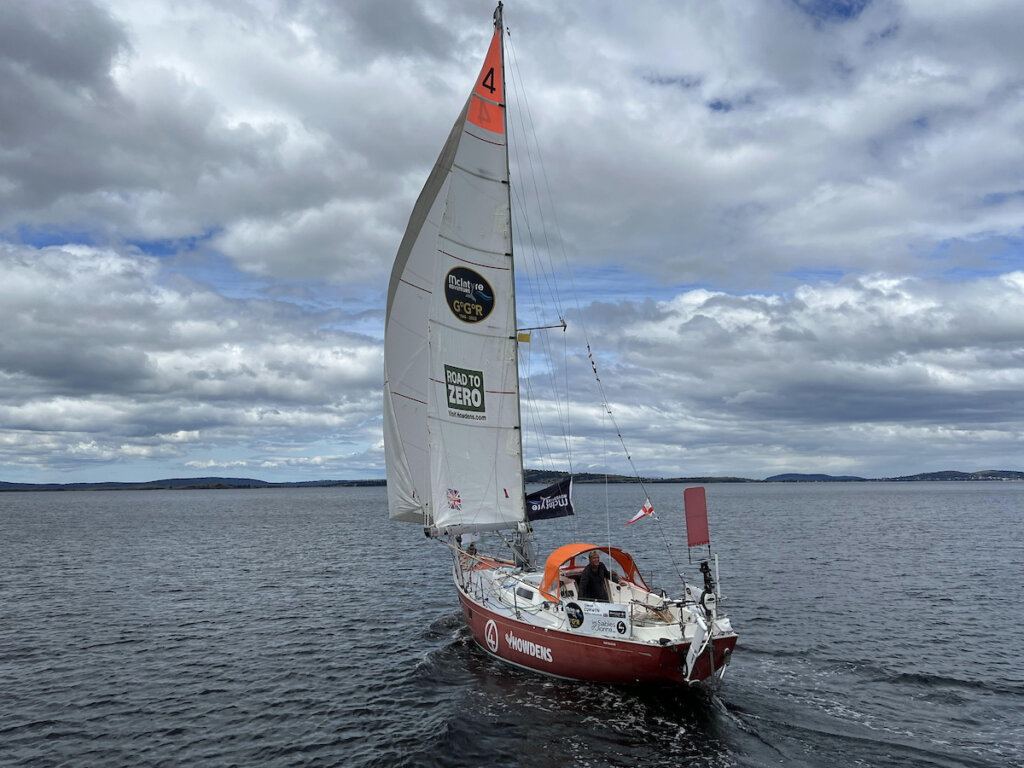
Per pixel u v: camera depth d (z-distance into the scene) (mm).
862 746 12883
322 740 14016
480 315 19344
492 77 19594
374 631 22844
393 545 51000
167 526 76312
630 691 15531
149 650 21047
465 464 19156
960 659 18656
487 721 14211
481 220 19328
